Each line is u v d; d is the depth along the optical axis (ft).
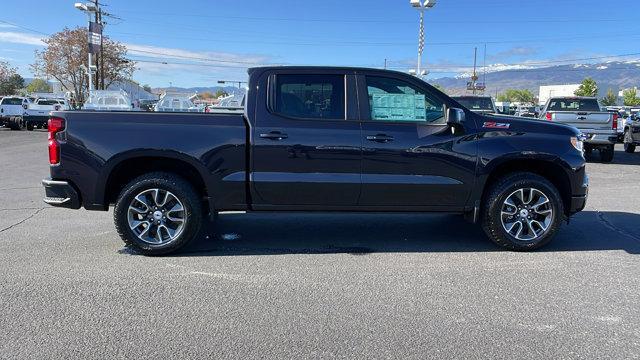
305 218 24.85
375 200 18.43
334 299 14.46
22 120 102.42
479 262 17.90
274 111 18.16
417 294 14.87
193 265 17.42
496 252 19.17
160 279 15.97
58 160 17.90
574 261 18.04
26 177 38.37
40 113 101.91
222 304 14.03
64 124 17.84
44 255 18.33
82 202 18.17
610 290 15.25
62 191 17.97
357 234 21.79
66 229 22.22
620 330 12.63
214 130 17.92
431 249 19.57
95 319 13.01
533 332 12.49
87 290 14.94
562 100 53.47
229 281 15.85
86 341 11.85
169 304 13.99
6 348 11.48
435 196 18.56
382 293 14.92
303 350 11.53
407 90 18.52
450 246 19.99
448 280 16.05
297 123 18.06
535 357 11.30
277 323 12.88
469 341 12.01
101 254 18.53
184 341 11.90
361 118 18.29
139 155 17.72
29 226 22.77
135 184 17.88
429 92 18.61
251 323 12.87
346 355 11.32
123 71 191.93
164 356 11.21
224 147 17.89
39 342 11.77
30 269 16.75
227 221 24.11
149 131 17.78
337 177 18.11
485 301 14.37
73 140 17.78
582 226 23.34
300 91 18.34
